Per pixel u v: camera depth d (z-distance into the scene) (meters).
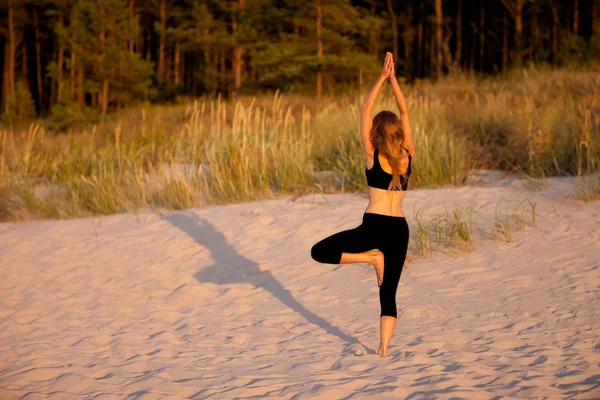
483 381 3.72
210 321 5.56
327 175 10.23
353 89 23.52
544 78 18.48
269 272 6.84
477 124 12.71
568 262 6.07
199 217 9.05
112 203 10.24
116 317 5.83
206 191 10.12
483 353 4.24
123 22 31.72
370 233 4.23
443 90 19.36
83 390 3.93
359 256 4.29
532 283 5.71
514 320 4.90
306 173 10.20
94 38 31.30
